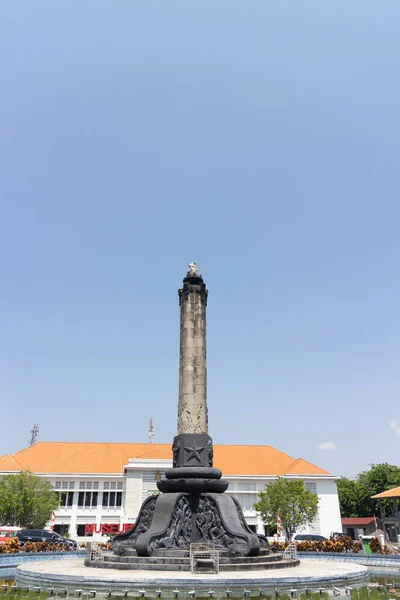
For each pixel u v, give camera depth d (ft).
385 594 48.88
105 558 66.59
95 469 215.72
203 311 88.94
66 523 201.16
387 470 257.55
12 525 168.76
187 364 83.66
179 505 70.23
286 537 176.35
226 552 64.54
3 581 63.57
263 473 219.20
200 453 77.10
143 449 234.99
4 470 203.41
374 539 107.24
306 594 48.37
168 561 60.75
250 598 46.26
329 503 211.00
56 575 54.54
